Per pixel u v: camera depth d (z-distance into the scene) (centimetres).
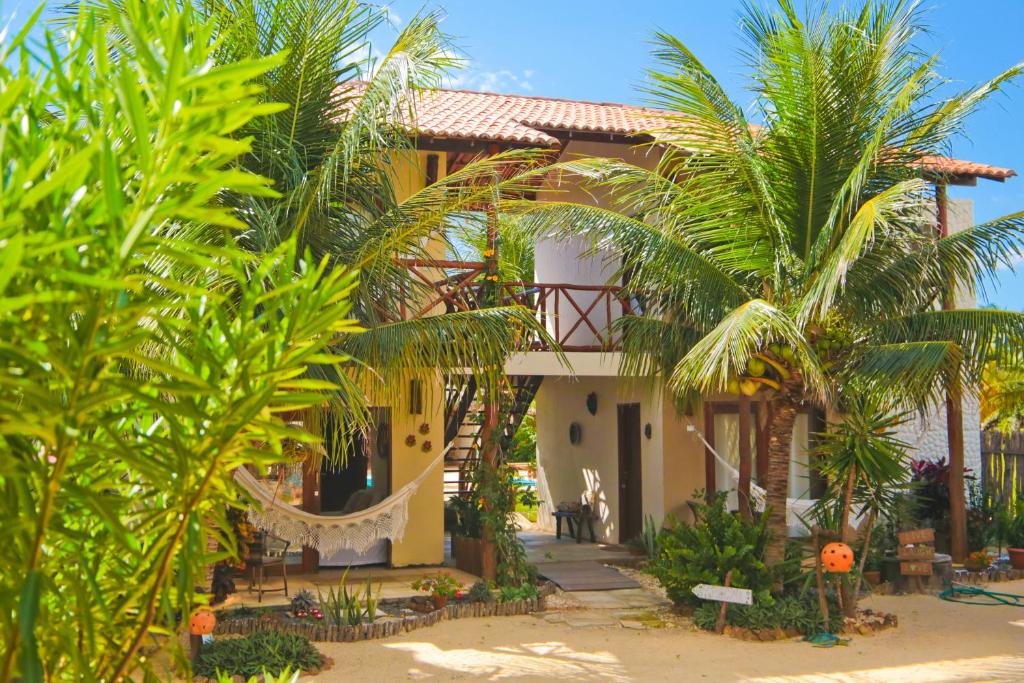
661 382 1239
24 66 197
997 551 1550
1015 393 1795
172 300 211
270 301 209
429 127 1267
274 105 176
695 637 992
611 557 1466
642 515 1551
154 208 172
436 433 1388
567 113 1583
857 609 1071
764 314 862
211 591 888
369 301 912
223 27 769
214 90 177
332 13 878
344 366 897
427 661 890
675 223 1088
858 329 1044
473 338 937
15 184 168
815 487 1505
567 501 1827
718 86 989
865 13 968
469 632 1012
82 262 181
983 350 1012
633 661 892
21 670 200
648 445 1528
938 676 835
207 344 211
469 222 1012
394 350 897
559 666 872
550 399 1933
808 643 965
